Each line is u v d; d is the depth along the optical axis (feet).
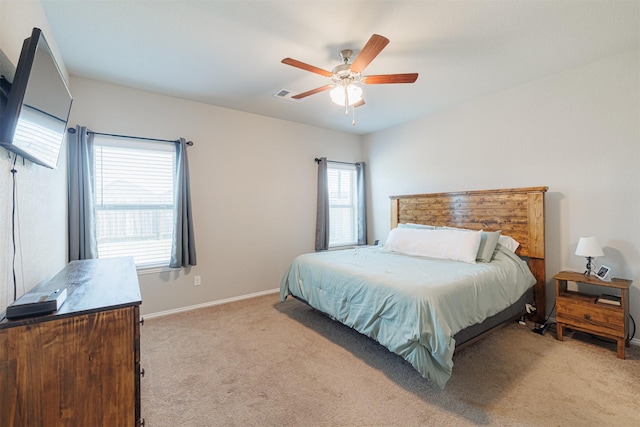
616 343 8.20
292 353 7.93
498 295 7.87
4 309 3.97
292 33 7.09
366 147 16.99
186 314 10.94
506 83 10.21
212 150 12.02
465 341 6.93
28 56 3.84
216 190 12.14
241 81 9.78
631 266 8.21
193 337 8.95
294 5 6.10
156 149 10.77
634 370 6.84
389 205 15.62
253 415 5.58
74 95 9.30
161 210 11.03
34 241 5.39
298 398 6.05
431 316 6.00
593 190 8.87
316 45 7.61
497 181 11.12
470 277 7.43
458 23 6.76
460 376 6.69
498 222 10.69
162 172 11.04
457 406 5.72
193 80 9.68
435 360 5.88
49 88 4.75
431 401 5.88
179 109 11.23
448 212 12.37
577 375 6.67
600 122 8.70
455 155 12.50
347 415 5.54
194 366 7.30
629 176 8.24
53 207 6.95
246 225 12.97
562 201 9.51
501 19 6.64
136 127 10.35
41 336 3.33
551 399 5.86
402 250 11.35
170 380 6.72
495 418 5.37
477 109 11.66
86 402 3.53
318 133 15.39
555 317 9.36
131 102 10.26
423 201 13.41
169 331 9.39
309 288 9.70
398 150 15.10
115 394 3.66
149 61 8.40
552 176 9.70
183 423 5.38
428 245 10.66
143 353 7.97
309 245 15.06
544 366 7.06
